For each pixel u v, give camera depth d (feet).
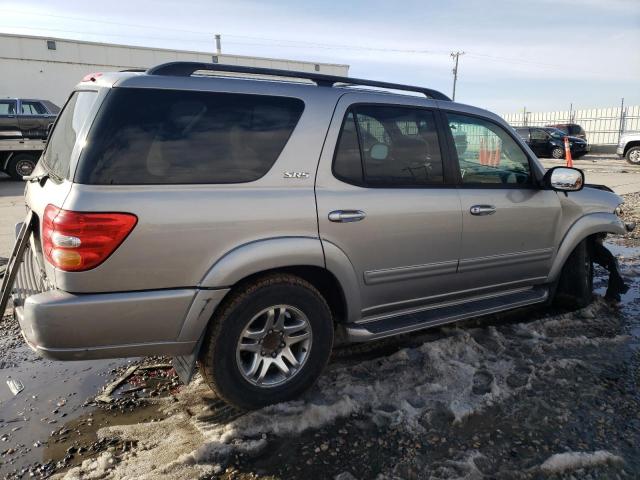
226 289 8.79
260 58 95.40
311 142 9.75
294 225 9.34
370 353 12.17
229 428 9.12
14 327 13.88
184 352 8.89
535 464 8.34
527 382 10.77
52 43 79.05
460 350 12.10
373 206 10.26
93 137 8.17
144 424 9.47
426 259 11.23
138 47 86.07
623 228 14.94
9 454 8.63
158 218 8.20
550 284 14.17
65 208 7.84
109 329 8.14
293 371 9.84
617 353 12.33
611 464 8.34
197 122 8.87
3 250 21.35
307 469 8.23
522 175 13.21
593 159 82.07
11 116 44.73
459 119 12.11
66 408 10.05
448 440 8.93
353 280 10.23
